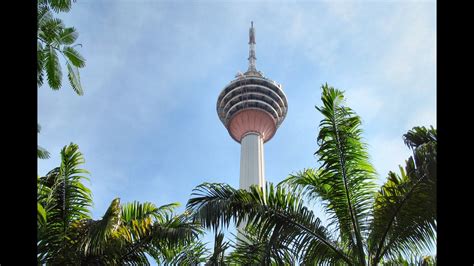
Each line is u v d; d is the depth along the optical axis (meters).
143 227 14.32
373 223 12.66
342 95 12.90
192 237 14.19
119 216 13.89
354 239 13.08
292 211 12.80
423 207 11.94
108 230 12.95
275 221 12.62
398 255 12.52
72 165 14.43
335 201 12.95
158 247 14.41
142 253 14.29
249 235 14.58
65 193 14.19
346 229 12.90
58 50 9.73
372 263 12.60
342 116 12.79
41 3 9.66
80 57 9.86
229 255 13.36
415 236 12.22
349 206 12.83
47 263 13.12
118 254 13.65
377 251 12.38
